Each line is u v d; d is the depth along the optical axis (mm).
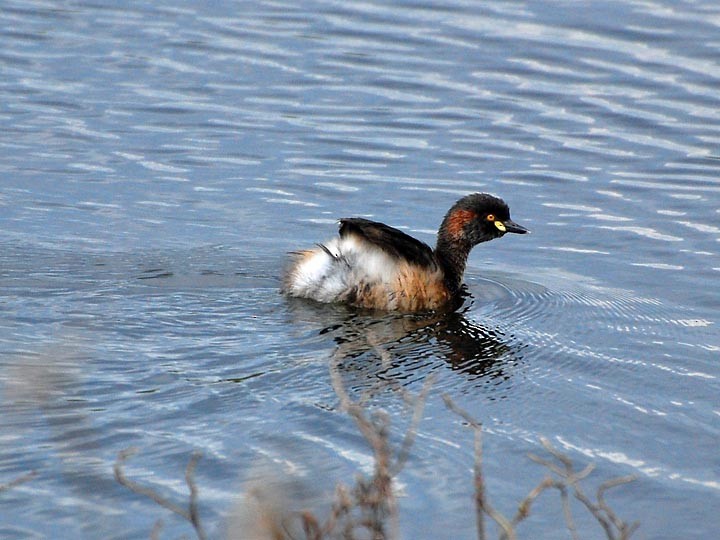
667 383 11383
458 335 12617
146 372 10938
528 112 19453
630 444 10117
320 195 16938
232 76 20500
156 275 13758
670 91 19984
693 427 10445
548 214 16547
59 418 9898
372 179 17500
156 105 19438
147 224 15602
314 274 13312
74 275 13594
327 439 9750
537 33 21969
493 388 11125
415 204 16766
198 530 7332
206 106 19484
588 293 14070
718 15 22438
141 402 10312
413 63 21047
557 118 19297
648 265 14938
